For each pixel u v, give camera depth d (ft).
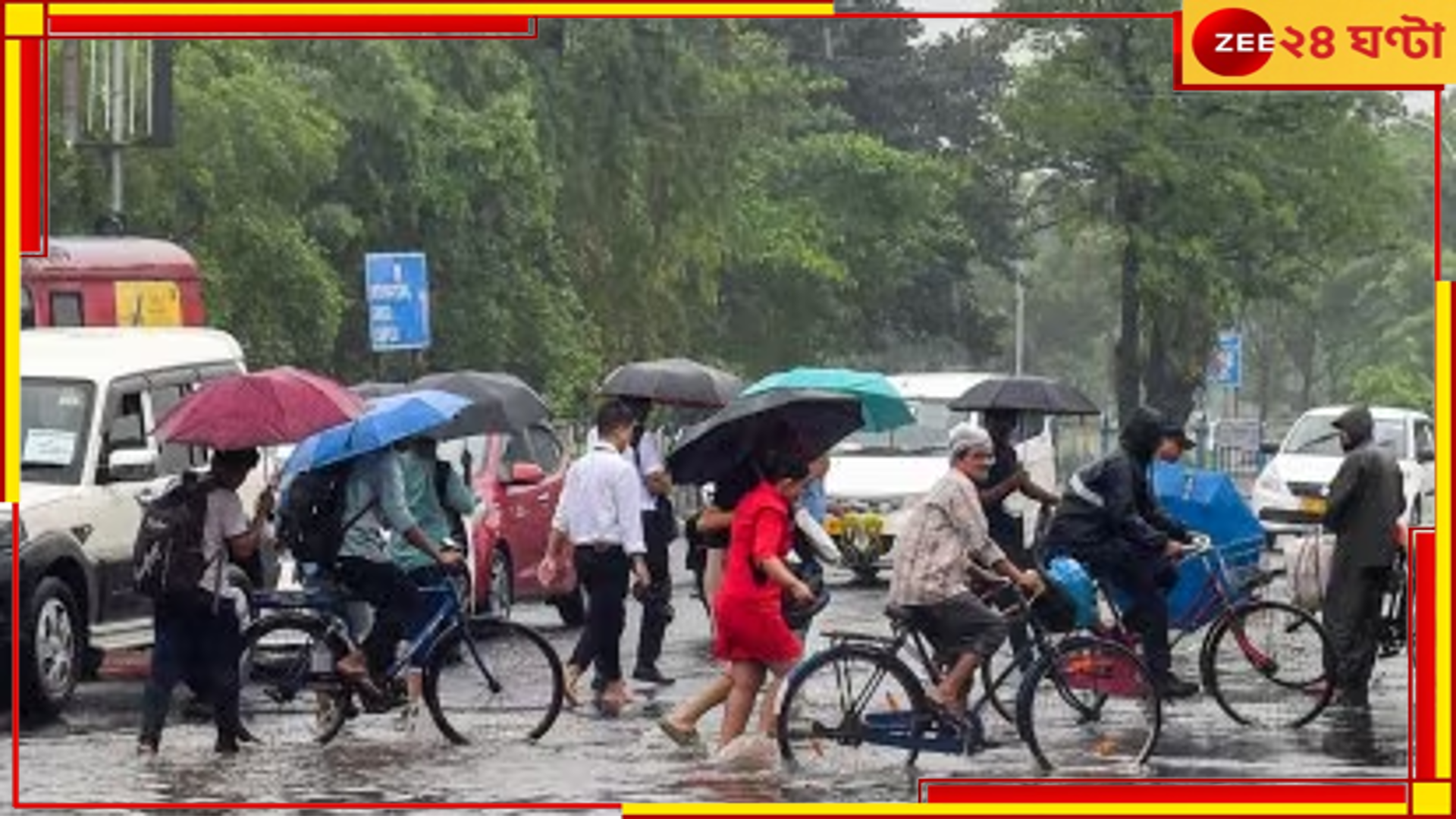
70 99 176.04
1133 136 301.22
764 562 67.31
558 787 63.67
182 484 69.15
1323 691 78.07
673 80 258.57
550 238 247.70
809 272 331.36
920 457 141.18
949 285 385.70
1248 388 642.63
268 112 206.28
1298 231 306.96
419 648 72.49
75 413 85.40
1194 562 79.05
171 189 200.95
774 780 64.64
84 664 84.64
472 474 106.11
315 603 72.18
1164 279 300.40
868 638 66.39
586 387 249.34
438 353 241.96
